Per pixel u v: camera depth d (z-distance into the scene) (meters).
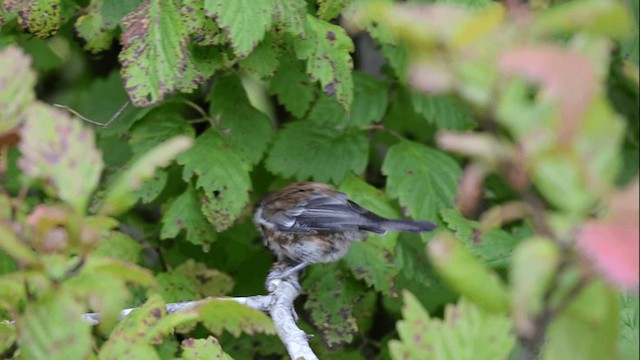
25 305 6.00
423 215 10.88
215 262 12.34
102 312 5.66
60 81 13.52
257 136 11.02
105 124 10.72
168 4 9.32
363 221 10.55
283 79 11.39
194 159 10.48
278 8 9.02
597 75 3.73
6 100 5.93
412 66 4.08
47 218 5.41
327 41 9.79
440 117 11.33
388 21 4.06
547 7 9.19
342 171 11.38
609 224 3.79
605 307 4.40
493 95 4.09
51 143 5.51
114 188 5.58
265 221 11.15
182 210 10.70
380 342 12.69
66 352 5.49
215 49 9.83
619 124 3.96
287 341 8.55
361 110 11.59
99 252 10.62
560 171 4.11
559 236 4.07
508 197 12.20
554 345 4.54
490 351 5.33
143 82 9.16
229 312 6.64
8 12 9.77
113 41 11.77
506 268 10.45
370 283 10.85
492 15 3.93
